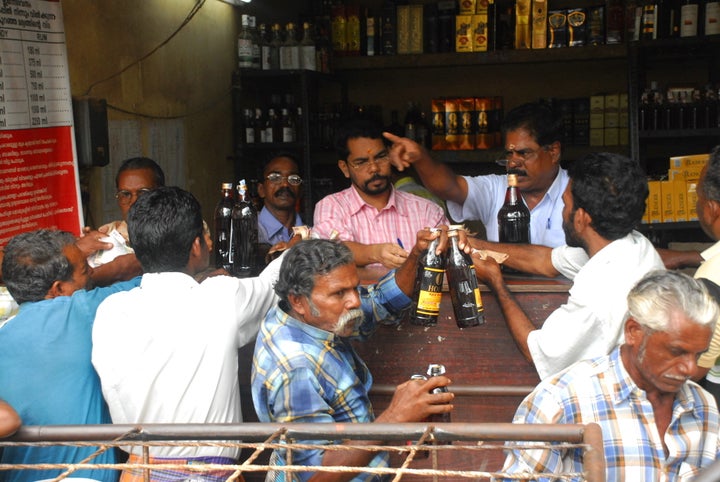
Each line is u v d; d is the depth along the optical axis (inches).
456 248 78.8
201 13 179.9
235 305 74.1
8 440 55.4
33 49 118.8
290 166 132.7
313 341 67.6
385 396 87.4
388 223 114.9
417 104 210.5
